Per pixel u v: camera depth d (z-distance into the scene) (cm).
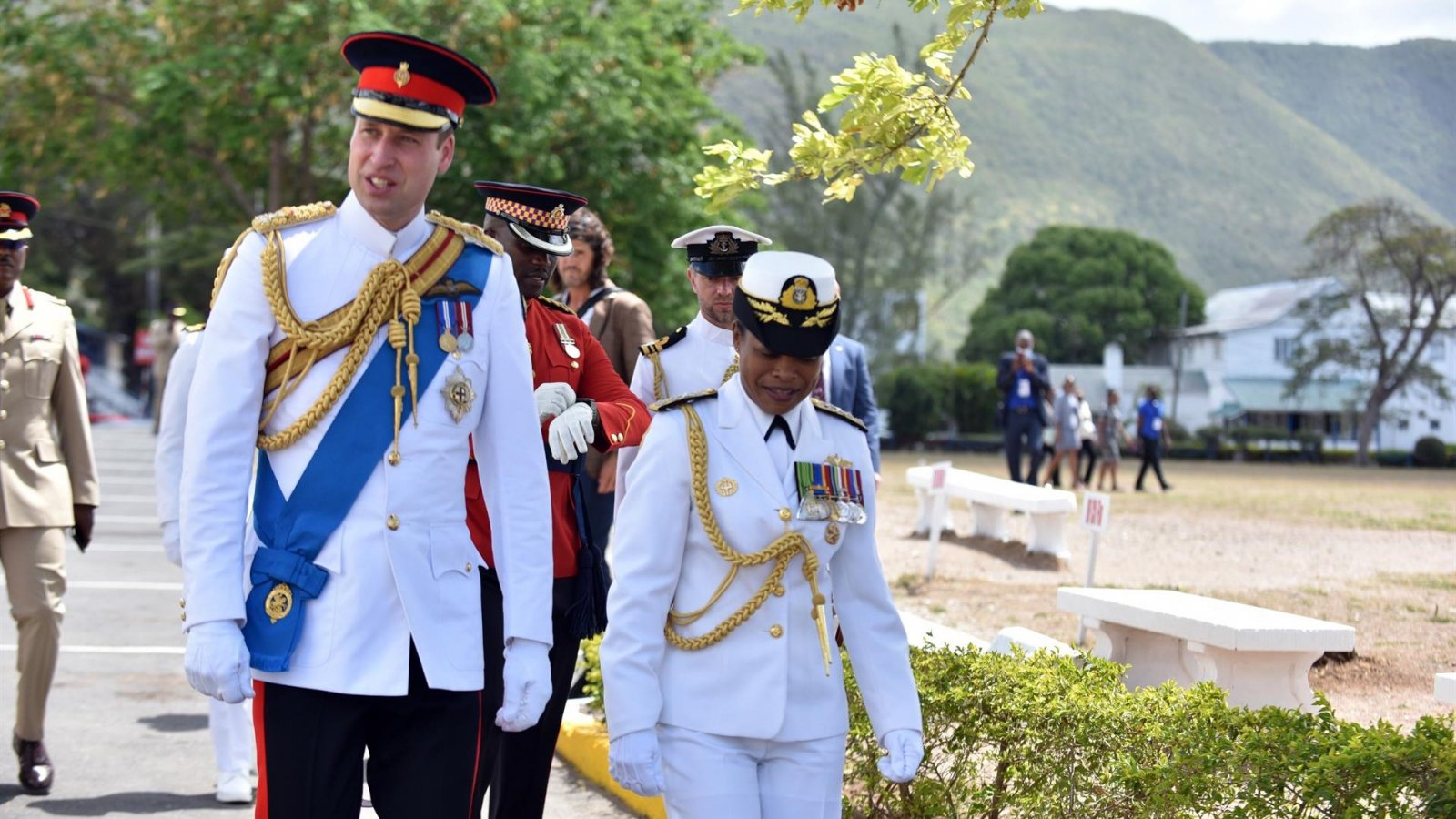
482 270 582
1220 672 966
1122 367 12769
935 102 859
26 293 1042
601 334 1108
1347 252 9631
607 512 1099
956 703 812
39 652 1004
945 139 866
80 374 1055
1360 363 9750
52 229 9162
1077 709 756
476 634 560
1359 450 9438
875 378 9400
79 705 1272
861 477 627
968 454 8606
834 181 884
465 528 568
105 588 1889
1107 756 747
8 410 1002
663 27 3894
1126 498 3938
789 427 621
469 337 570
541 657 567
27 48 3566
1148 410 4362
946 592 1842
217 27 3381
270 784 546
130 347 9369
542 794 798
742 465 609
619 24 3694
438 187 3425
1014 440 3238
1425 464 8812
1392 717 1100
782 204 8650
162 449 933
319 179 3803
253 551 548
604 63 3550
